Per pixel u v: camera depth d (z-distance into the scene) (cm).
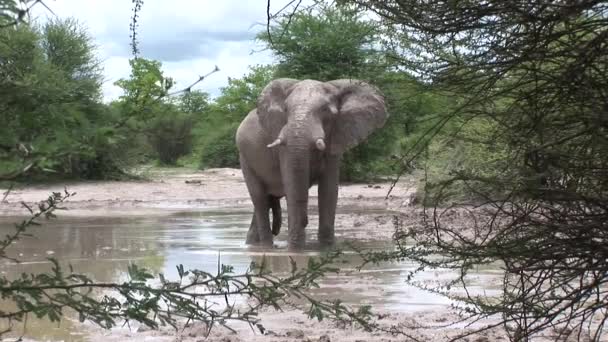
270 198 1897
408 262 1337
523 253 477
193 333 830
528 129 468
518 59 440
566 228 459
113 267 1339
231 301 991
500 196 527
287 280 397
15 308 940
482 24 436
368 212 2466
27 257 1491
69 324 880
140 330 848
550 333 768
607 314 504
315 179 1695
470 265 512
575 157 444
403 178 3819
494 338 773
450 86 479
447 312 920
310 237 1839
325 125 1652
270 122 1700
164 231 2055
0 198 3053
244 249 1636
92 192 3591
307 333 829
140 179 4459
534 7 417
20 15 269
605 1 402
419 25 444
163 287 376
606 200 446
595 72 438
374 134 4288
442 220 1644
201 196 3578
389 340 780
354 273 1225
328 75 1708
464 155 797
